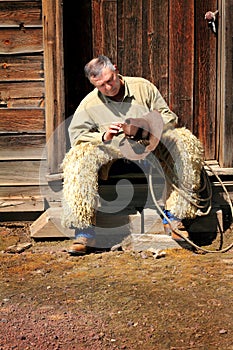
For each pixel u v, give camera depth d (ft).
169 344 15.07
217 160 23.59
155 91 20.95
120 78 20.83
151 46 23.04
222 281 18.31
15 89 21.94
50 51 21.42
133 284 18.17
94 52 22.97
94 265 19.57
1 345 15.03
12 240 21.48
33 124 22.09
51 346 14.97
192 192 20.36
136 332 15.60
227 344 15.05
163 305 16.93
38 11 21.49
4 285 18.26
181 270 19.10
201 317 16.30
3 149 22.21
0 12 21.47
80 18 22.72
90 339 15.28
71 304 17.04
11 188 22.35
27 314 16.53
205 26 23.08
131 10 22.77
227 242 21.17
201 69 23.31
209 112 23.59
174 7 22.82
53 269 19.31
